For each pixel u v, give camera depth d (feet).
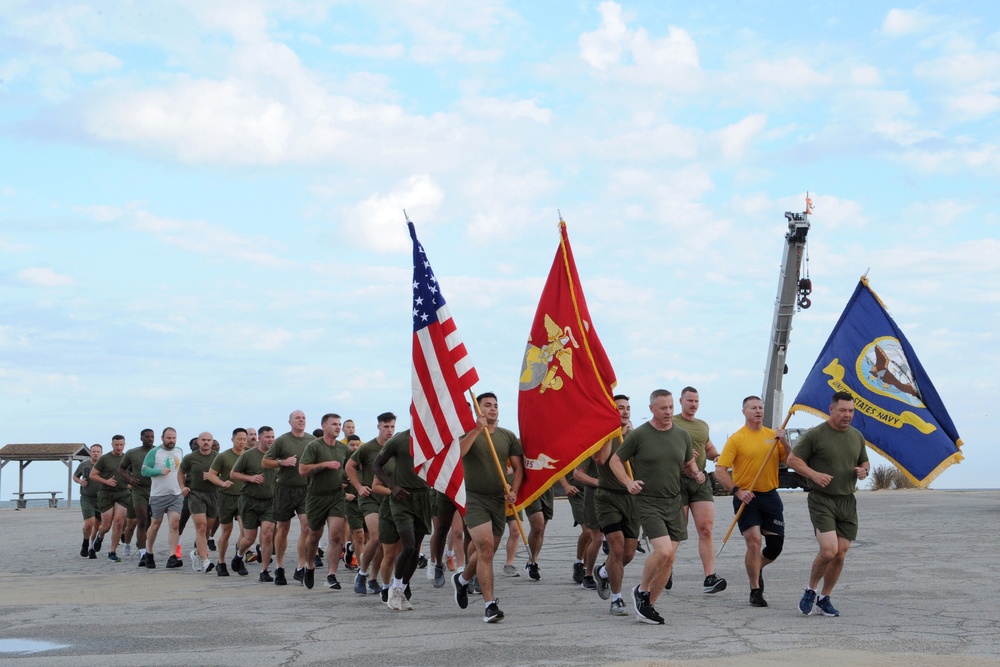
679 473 33.42
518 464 35.91
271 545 48.08
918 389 38.99
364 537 49.32
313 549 44.50
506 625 32.14
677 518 33.22
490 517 34.17
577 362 37.11
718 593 39.60
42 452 174.81
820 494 33.63
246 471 51.55
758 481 36.58
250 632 31.24
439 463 34.58
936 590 39.52
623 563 34.78
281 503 46.70
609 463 33.96
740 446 36.86
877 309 39.37
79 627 32.71
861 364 39.04
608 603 37.63
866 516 86.33
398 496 36.68
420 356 36.50
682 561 52.60
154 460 57.31
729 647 27.32
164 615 35.70
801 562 51.37
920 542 60.90
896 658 25.46
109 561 63.00
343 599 40.32
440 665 25.09
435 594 41.81
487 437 34.42
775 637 28.99
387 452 37.35
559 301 37.99
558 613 34.99
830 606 33.50
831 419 33.81
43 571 55.98
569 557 57.16
